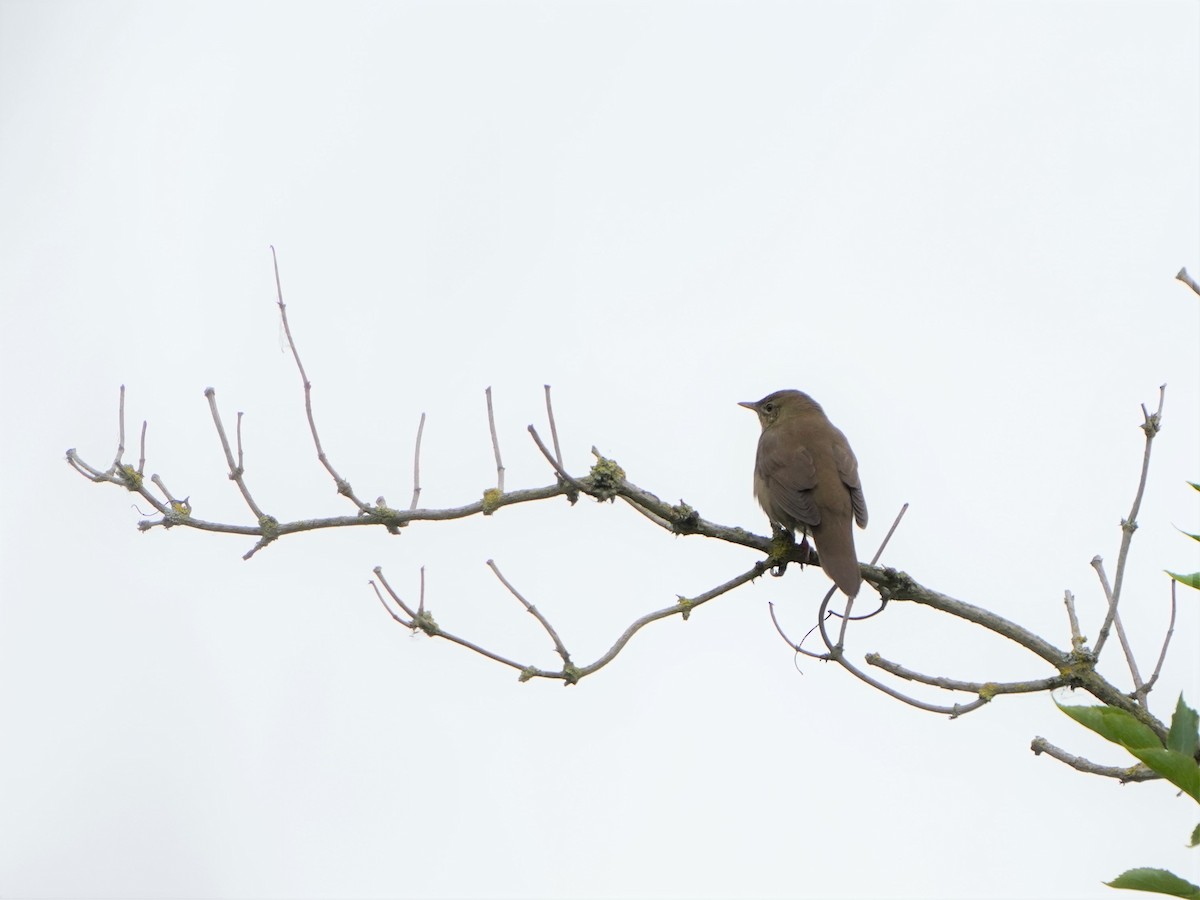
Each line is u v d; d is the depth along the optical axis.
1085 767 9.54
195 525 10.42
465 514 10.65
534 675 9.91
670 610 10.76
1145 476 9.94
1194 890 6.89
